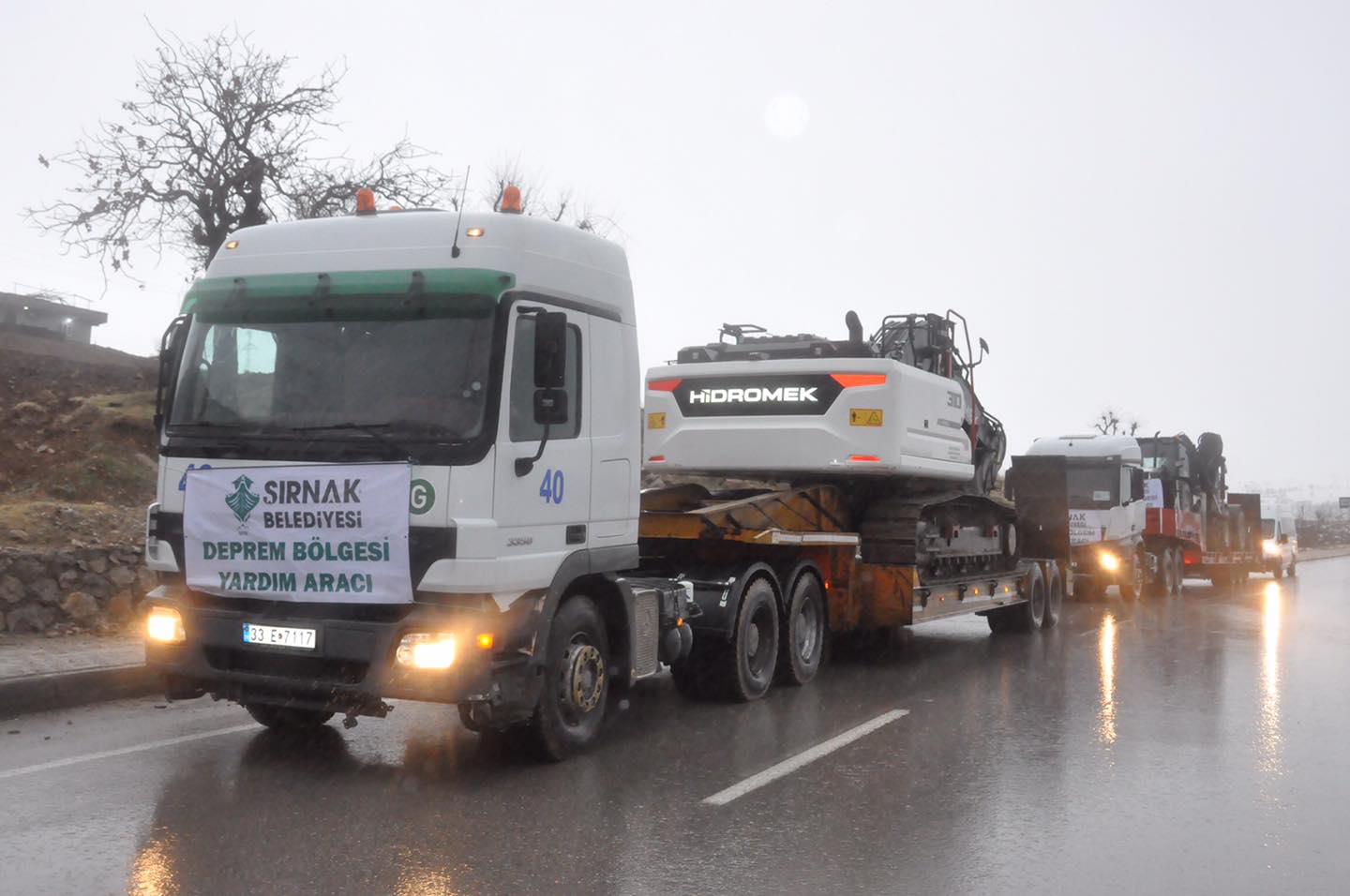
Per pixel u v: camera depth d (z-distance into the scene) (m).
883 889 4.95
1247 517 31.33
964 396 13.50
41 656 9.48
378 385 6.58
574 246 7.30
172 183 22.64
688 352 12.52
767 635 9.90
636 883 4.97
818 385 11.59
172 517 6.93
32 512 12.22
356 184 23.94
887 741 7.98
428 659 6.26
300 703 6.59
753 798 6.41
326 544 6.48
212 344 6.99
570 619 7.19
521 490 6.66
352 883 4.89
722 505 9.77
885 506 11.98
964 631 16.11
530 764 7.08
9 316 47.78
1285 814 6.21
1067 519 16.70
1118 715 9.10
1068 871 5.25
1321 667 12.02
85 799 6.13
